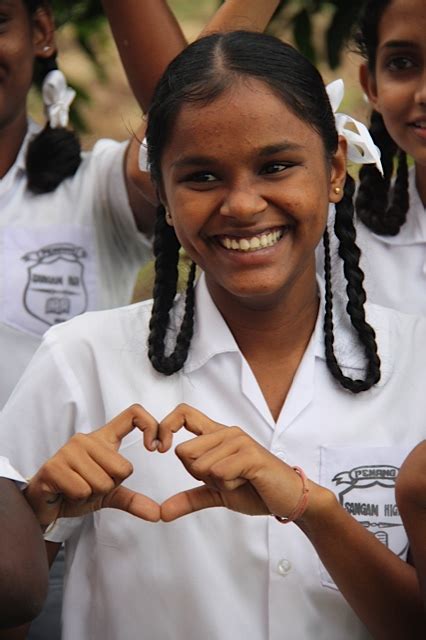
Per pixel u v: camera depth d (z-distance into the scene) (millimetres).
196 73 2773
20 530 2535
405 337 3049
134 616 2875
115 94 7016
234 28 3627
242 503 2721
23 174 3863
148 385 2957
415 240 3666
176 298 3086
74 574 2951
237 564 2857
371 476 2910
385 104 3611
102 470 2646
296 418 2926
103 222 3871
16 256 3795
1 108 3746
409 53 3551
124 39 3834
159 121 2824
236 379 2947
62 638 2982
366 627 2865
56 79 3891
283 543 2857
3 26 3695
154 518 2693
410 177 3744
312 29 4715
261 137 2727
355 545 2771
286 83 2768
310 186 2793
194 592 2842
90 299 3846
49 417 2973
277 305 2922
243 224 2756
